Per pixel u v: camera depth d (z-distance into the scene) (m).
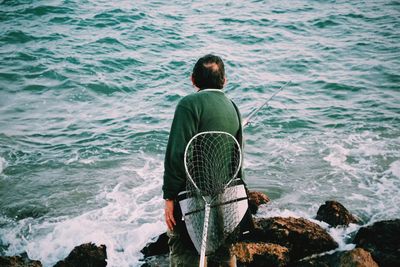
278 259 4.00
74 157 6.75
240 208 2.41
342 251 4.29
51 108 8.72
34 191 5.80
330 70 10.86
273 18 16.44
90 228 4.94
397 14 16.52
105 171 6.33
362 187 5.75
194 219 2.35
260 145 7.08
